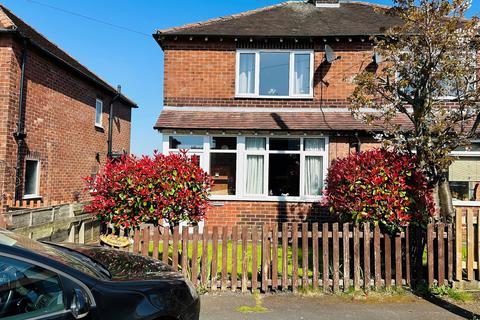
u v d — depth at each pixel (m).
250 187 11.09
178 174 6.11
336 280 5.95
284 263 5.99
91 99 14.56
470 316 5.09
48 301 2.61
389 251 6.05
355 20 12.71
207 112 11.49
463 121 6.72
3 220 6.49
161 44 11.80
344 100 11.56
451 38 6.39
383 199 6.08
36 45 10.09
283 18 12.95
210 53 11.73
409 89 7.66
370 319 4.98
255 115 11.35
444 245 6.11
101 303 2.81
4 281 2.52
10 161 9.37
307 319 4.94
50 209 7.86
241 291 5.92
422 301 5.63
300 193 10.93
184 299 3.48
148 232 5.89
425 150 6.36
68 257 3.17
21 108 9.70
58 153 11.91
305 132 10.70
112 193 6.11
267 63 11.87
